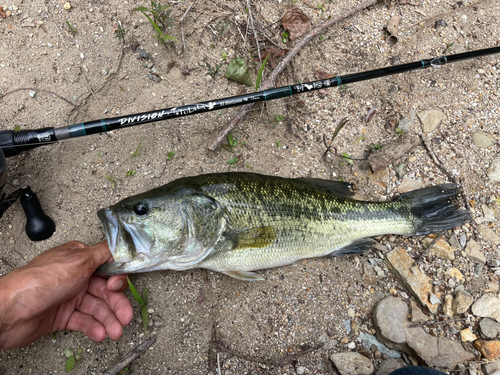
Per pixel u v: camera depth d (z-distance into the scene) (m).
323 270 0.44
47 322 0.37
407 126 0.48
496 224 0.46
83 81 0.45
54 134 0.37
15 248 0.42
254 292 0.43
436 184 0.47
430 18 0.51
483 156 0.48
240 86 0.48
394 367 0.41
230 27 0.48
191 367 0.40
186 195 0.37
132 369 0.40
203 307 0.42
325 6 0.51
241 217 0.38
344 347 0.42
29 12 0.44
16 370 0.39
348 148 0.48
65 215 0.43
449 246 0.45
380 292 0.44
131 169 0.44
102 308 0.38
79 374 0.39
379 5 0.52
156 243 0.36
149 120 0.38
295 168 0.47
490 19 0.52
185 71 0.47
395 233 0.43
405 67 0.43
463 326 0.42
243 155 0.47
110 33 0.46
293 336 0.42
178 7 0.47
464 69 0.50
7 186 0.42
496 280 0.44
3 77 0.44
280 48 0.49
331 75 0.50
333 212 0.42
